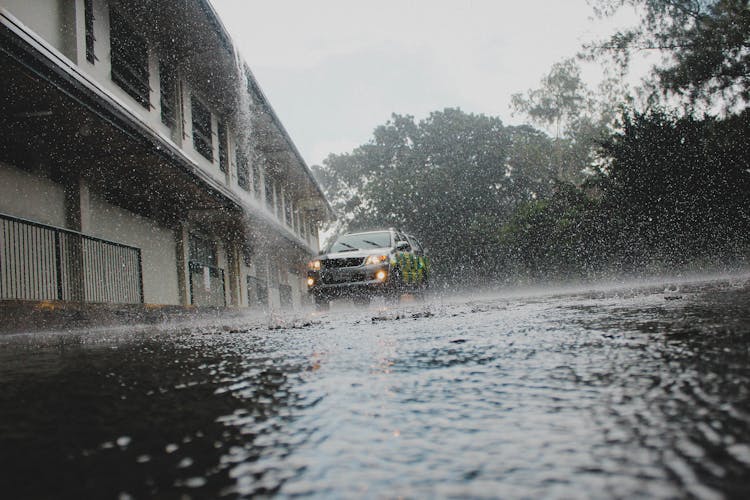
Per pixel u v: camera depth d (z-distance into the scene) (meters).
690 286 7.82
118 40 11.63
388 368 2.03
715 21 22.64
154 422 1.32
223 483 0.84
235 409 1.43
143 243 12.92
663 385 1.42
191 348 3.29
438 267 39.97
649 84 24.66
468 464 0.88
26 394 1.82
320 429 1.16
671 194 17.52
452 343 2.75
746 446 0.88
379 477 0.83
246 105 17.09
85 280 9.92
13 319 6.78
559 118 38.59
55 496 0.82
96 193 10.98
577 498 0.71
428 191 41.34
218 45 13.35
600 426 1.07
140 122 8.74
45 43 6.49
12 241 8.45
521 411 1.23
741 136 17.00
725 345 2.03
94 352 3.35
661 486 0.73
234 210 15.02
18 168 8.84
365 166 46.25
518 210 25.17
